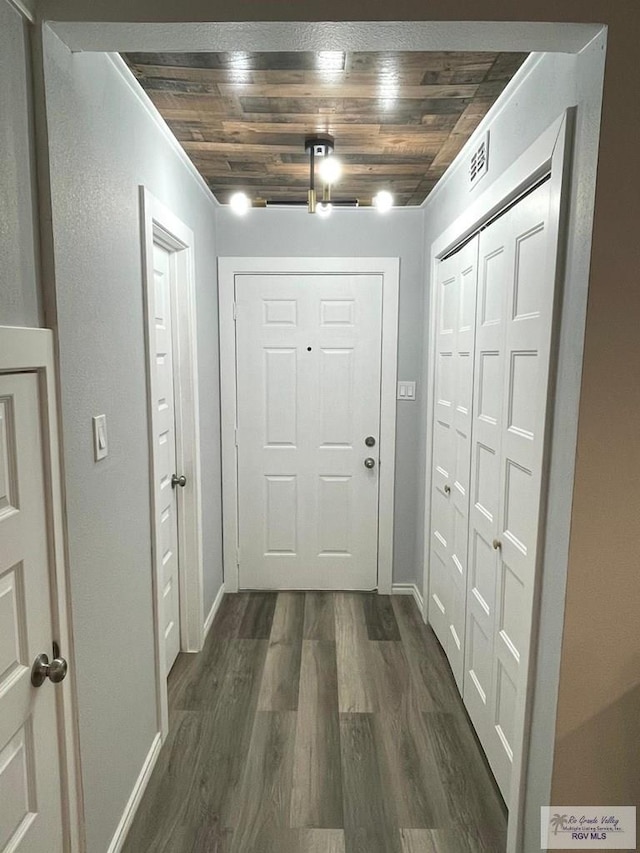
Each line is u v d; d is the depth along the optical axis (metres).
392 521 3.34
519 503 1.69
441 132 2.10
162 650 2.03
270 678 2.51
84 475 1.39
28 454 1.14
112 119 1.57
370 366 3.25
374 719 2.23
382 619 3.09
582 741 1.37
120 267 1.64
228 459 3.30
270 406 3.29
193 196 2.56
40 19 1.16
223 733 2.14
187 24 1.18
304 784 1.88
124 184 1.67
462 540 2.36
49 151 1.19
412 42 1.26
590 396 1.27
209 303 2.98
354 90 1.78
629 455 1.29
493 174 1.90
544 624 1.46
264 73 1.67
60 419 1.25
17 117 1.11
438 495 2.84
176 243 2.34
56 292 1.22
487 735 1.98
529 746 1.53
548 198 1.45
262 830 1.70
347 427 3.30
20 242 1.12
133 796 1.75
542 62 1.50
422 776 1.93
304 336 3.23
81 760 1.38
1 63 1.05
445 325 2.74
